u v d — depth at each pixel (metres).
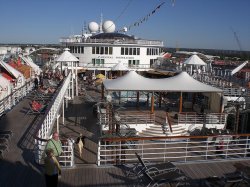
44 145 11.07
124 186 9.87
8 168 10.69
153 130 20.66
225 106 23.55
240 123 24.05
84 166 11.20
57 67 48.50
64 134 19.28
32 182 9.78
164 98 30.02
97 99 29.53
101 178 10.34
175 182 9.55
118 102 26.91
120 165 11.37
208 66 47.78
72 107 26.83
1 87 24.36
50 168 8.81
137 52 48.31
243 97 25.20
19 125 16.08
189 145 18.39
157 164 10.30
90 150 16.00
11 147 12.66
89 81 41.88
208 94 25.38
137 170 10.94
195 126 21.73
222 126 22.14
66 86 24.91
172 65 44.88
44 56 84.56
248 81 32.78
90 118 23.39
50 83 32.44
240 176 9.52
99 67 47.75
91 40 48.41
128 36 54.56
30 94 25.95
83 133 19.66
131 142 16.38
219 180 9.51
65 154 12.77
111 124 17.84
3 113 18.16
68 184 9.85
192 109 25.53
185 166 11.68
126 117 21.38
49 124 13.80
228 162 12.18
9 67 31.41
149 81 22.06
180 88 21.11
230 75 38.09
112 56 47.59
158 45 50.34
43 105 19.89
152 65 49.06
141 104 26.73
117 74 48.12
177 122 21.97
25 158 11.55
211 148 17.72
